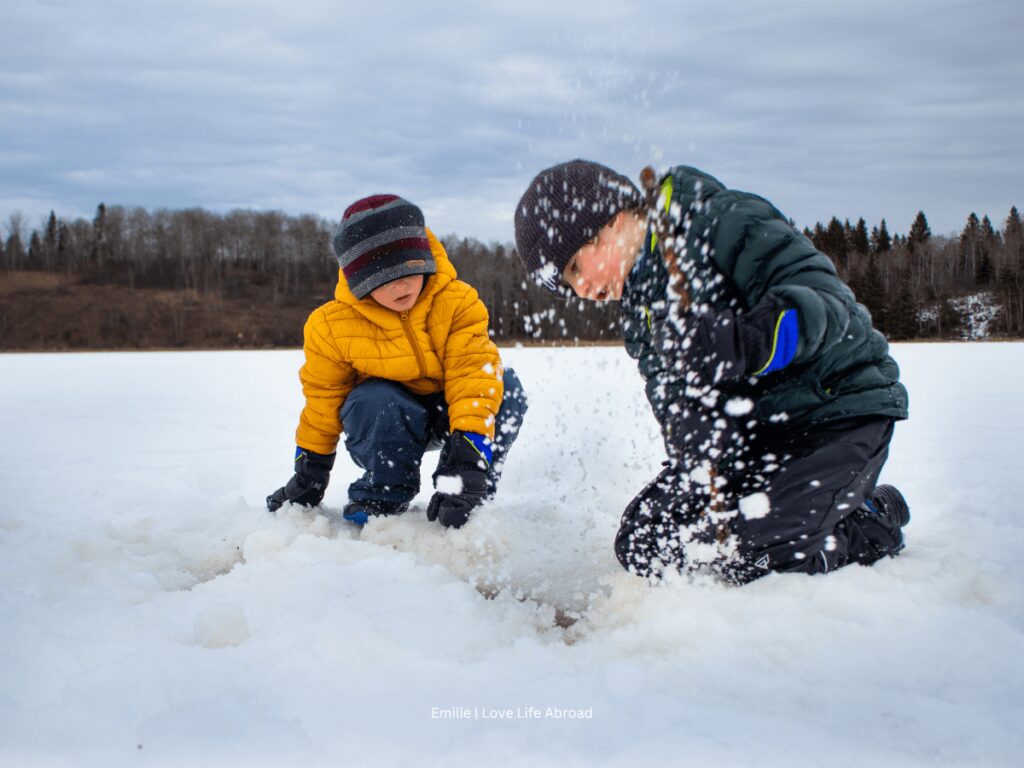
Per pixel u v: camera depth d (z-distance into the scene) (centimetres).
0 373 1097
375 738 99
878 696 110
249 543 183
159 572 174
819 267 152
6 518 206
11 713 104
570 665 124
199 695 110
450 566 175
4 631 128
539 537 193
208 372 1098
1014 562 167
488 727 102
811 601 141
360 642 125
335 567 162
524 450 326
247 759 94
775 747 96
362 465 213
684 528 161
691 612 138
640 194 167
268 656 122
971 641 126
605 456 313
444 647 131
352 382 218
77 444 394
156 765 92
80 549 181
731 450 163
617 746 97
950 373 827
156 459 342
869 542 163
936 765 93
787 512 155
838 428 158
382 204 203
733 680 116
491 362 208
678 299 159
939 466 285
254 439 410
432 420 225
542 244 169
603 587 163
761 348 135
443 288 211
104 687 111
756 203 159
